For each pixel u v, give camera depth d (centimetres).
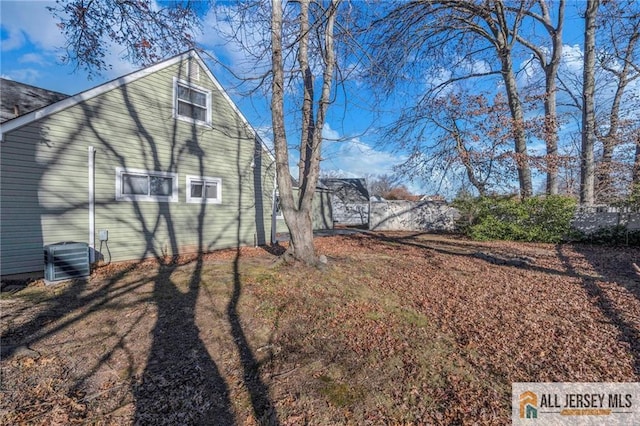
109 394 252
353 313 420
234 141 993
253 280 554
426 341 344
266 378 276
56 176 632
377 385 266
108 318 399
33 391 254
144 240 777
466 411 234
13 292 502
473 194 1458
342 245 1073
